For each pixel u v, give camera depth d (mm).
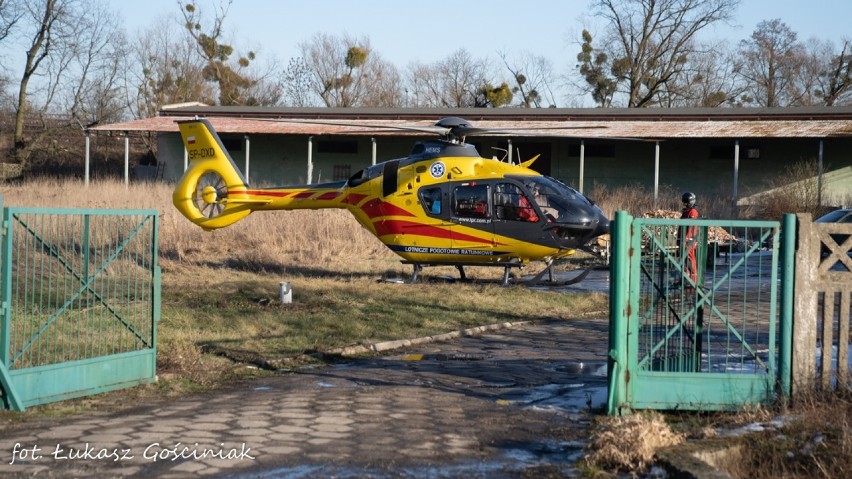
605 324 13406
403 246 17000
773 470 5992
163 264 19125
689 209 17391
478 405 8039
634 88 60344
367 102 68938
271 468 6020
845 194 34688
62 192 30719
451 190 16500
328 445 6598
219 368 9680
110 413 7582
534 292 16188
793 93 68375
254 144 41531
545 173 38938
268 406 7914
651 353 7535
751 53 69625
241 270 19109
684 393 7344
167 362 9609
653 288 8195
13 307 11859
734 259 20922
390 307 14039
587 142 37906
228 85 66500
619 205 29406
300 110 41500
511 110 40031
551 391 8695
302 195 18062
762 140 35656
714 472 5566
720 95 64375
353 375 9500
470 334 12336
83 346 9883
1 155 60125
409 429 7105
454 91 70125
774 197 30344
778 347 7395
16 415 7395
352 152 40594
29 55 57188
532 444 6699
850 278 7191
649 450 6094
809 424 6566
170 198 29875
